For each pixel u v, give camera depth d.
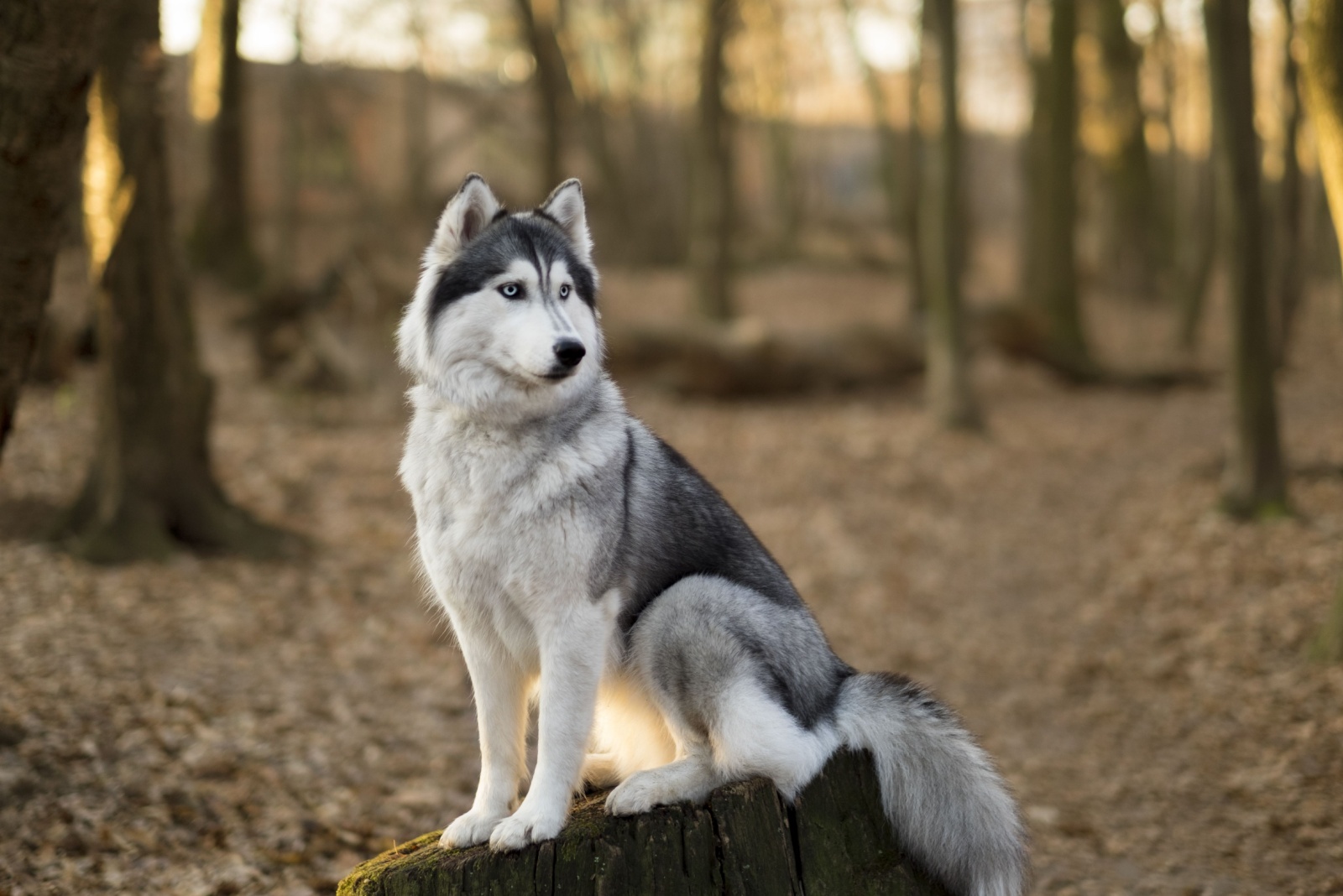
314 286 13.48
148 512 7.72
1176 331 19.59
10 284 4.19
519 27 23.27
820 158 39.31
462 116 32.69
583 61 28.25
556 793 3.13
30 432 9.83
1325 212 21.23
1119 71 22.75
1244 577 8.05
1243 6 8.98
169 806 4.68
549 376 3.12
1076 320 17.92
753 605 3.47
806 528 9.80
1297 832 4.91
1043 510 10.82
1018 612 8.41
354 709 6.02
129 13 7.32
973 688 7.13
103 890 4.07
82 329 11.96
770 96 31.95
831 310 23.39
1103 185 24.56
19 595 6.56
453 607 3.35
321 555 8.29
